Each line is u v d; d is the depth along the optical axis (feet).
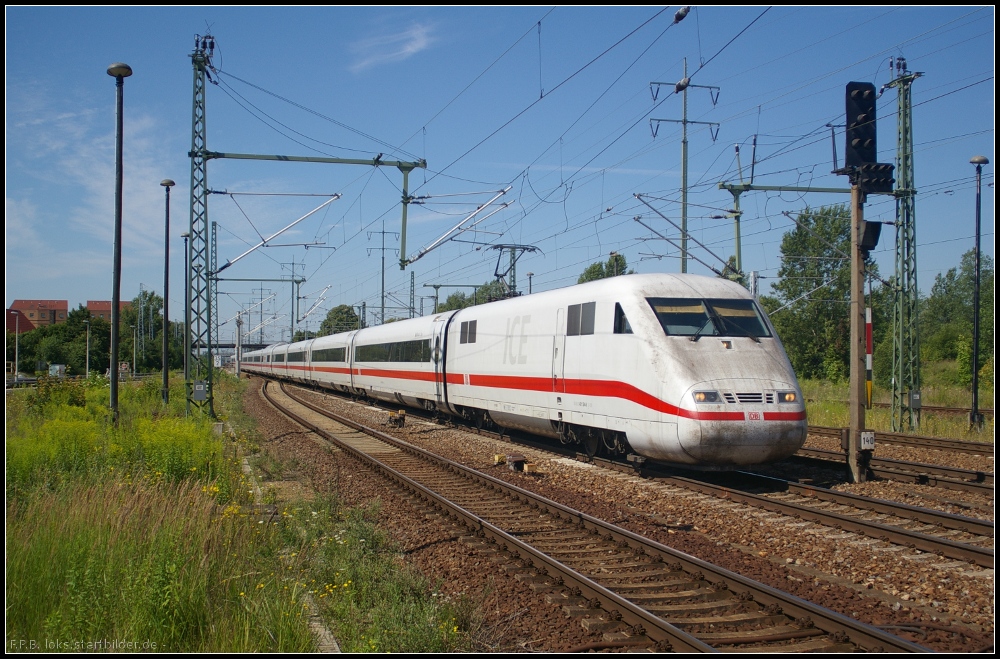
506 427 65.10
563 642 19.61
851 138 42.39
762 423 38.70
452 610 21.25
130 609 19.03
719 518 33.47
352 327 279.28
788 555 27.66
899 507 33.17
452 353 72.74
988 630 20.03
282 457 52.90
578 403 48.65
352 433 72.64
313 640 18.89
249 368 275.80
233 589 21.30
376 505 36.35
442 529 32.04
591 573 25.41
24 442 38.06
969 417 66.95
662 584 23.90
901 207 70.64
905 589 23.52
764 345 42.32
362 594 23.08
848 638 18.92
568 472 46.57
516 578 25.05
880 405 94.84
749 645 19.03
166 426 46.68
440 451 59.82
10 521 24.38
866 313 59.62
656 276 45.98
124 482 32.01
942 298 229.04
